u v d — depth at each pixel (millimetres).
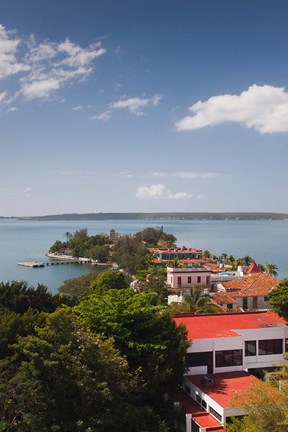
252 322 52000
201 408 39250
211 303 75000
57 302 56781
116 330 39781
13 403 29406
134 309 41062
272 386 33625
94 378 30453
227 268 160500
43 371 30406
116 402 31391
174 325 42750
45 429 28797
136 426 34375
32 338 32188
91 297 46031
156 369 38250
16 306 53812
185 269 110188
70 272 193875
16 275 184125
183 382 43875
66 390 30359
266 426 27875
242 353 45656
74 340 32500
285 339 47781
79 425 28766
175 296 92125
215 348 44875
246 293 87438
